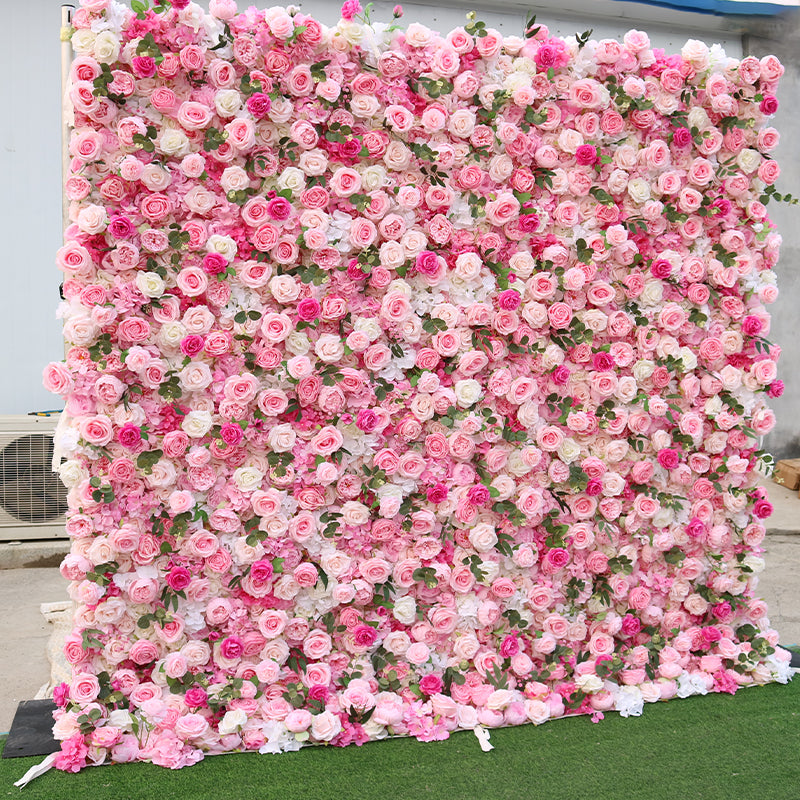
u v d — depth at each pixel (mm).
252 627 2375
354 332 2357
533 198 2590
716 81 2684
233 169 2240
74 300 2176
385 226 2383
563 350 2629
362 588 2402
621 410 2645
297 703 2336
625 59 2604
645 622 2750
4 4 4504
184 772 2180
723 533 2795
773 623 3465
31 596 3721
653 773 2221
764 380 2773
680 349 2723
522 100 2461
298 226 2357
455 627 2539
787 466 6070
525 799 2082
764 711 2602
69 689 2289
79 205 2188
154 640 2297
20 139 4586
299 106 2324
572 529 2617
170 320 2227
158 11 2188
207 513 2312
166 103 2176
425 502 2510
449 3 4297
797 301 6387
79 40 2127
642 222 2664
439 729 2396
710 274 2775
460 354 2521
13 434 4105
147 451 2250
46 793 2057
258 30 2287
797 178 6262
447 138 2479
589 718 2551
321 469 2342
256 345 2338
